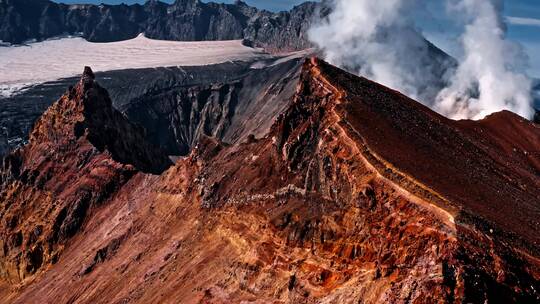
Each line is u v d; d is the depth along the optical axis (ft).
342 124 194.90
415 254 148.25
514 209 179.42
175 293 221.87
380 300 145.89
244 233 216.54
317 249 180.86
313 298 169.58
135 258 274.57
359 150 180.65
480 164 229.45
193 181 281.33
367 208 167.43
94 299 271.08
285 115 228.02
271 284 188.85
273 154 230.07
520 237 153.17
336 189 183.01
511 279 139.64
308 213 192.24
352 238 170.19
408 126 220.64
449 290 136.67
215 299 200.85
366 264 162.20
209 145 291.79
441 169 187.01
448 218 148.46
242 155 261.44
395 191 162.30
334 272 170.81
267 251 197.57
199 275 221.05
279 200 211.61
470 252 142.31
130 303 240.53
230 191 242.99
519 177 247.29
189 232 253.03
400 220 156.87
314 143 210.38
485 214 157.58
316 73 227.40
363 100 218.79
